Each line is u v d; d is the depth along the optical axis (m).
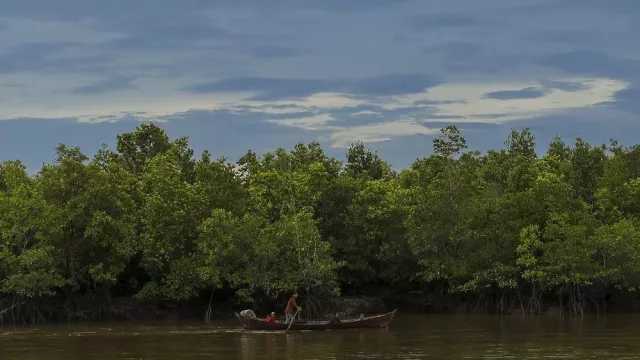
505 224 79.12
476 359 42.00
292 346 48.66
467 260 79.06
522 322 67.31
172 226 73.62
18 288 66.12
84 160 74.62
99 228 69.31
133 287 79.25
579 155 94.00
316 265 71.75
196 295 72.62
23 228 67.50
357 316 77.25
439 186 83.62
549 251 75.25
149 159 88.44
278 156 93.56
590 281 75.56
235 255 71.88
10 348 48.72
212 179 78.19
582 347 47.31
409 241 79.56
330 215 83.06
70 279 70.19
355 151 113.44
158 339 53.56
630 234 74.75
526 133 111.88
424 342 50.62
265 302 76.88
